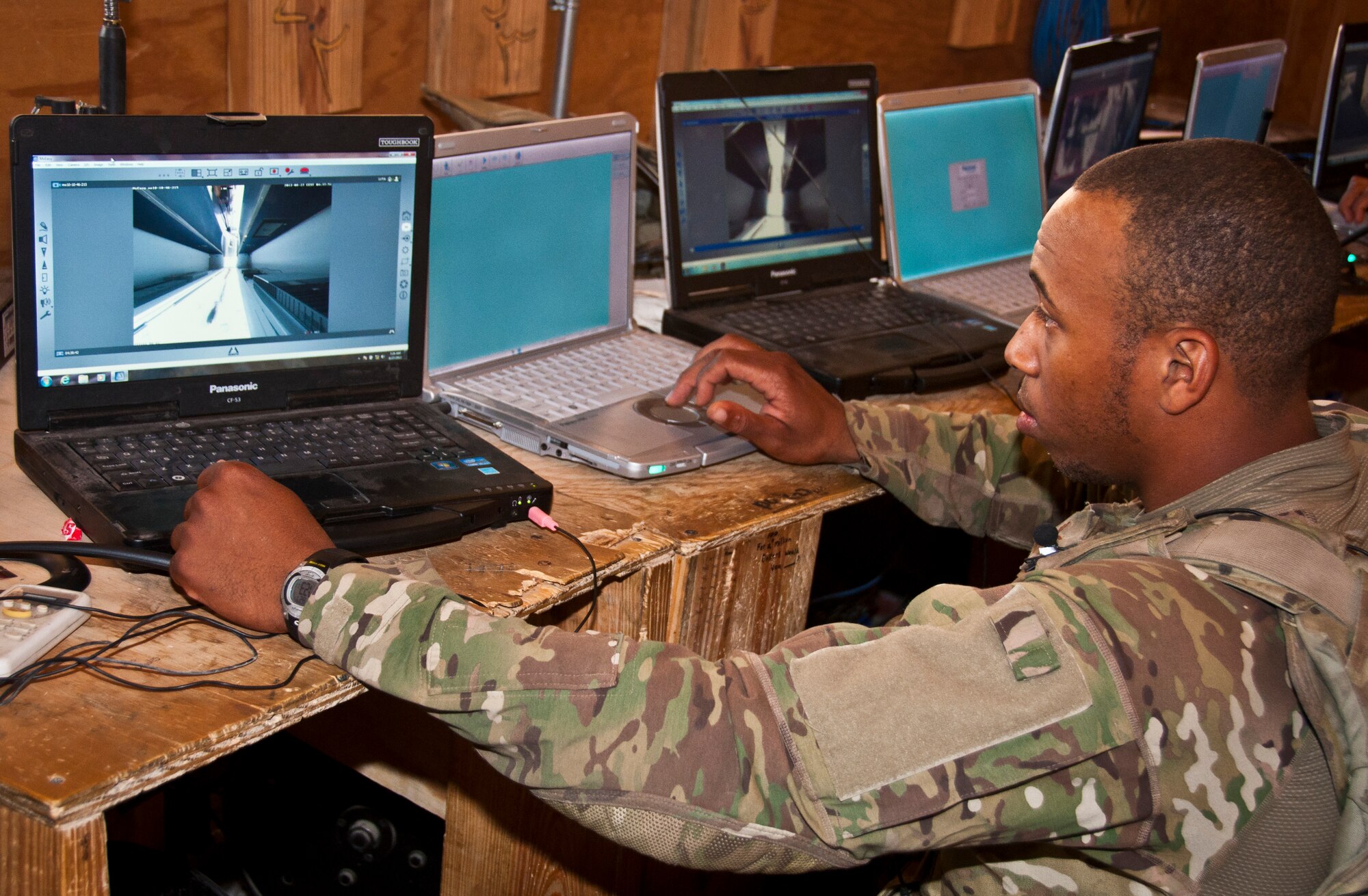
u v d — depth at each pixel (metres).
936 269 2.05
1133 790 0.73
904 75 2.94
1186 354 0.80
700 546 1.17
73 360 1.08
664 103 1.63
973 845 0.81
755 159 1.75
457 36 1.96
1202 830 0.75
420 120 1.22
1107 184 0.83
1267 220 0.77
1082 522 0.94
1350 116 3.02
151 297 1.10
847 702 0.76
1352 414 0.98
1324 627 0.74
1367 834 0.71
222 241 1.13
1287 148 3.20
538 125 1.45
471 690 0.78
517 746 0.78
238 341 1.16
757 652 1.37
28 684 0.79
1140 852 0.77
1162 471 0.86
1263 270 0.77
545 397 1.41
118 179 1.06
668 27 2.38
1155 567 0.79
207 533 0.87
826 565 2.09
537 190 1.47
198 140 1.09
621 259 1.62
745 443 1.36
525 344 1.50
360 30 1.83
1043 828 0.74
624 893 1.38
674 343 1.64
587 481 1.29
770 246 1.80
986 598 0.82
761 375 1.34
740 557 1.28
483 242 1.42
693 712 0.77
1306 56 3.88
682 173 1.67
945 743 0.73
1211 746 0.74
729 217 1.74
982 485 1.38
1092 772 0.73
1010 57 3.24
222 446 1.10
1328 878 0.72
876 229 1.95
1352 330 3.18
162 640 0.86
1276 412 0.82
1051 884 0.84
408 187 1.23
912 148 1.98
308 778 1.55
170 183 1.09
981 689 0.74
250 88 1.72
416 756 1.36
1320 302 0.78
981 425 1.40
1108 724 0.72
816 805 0.74
